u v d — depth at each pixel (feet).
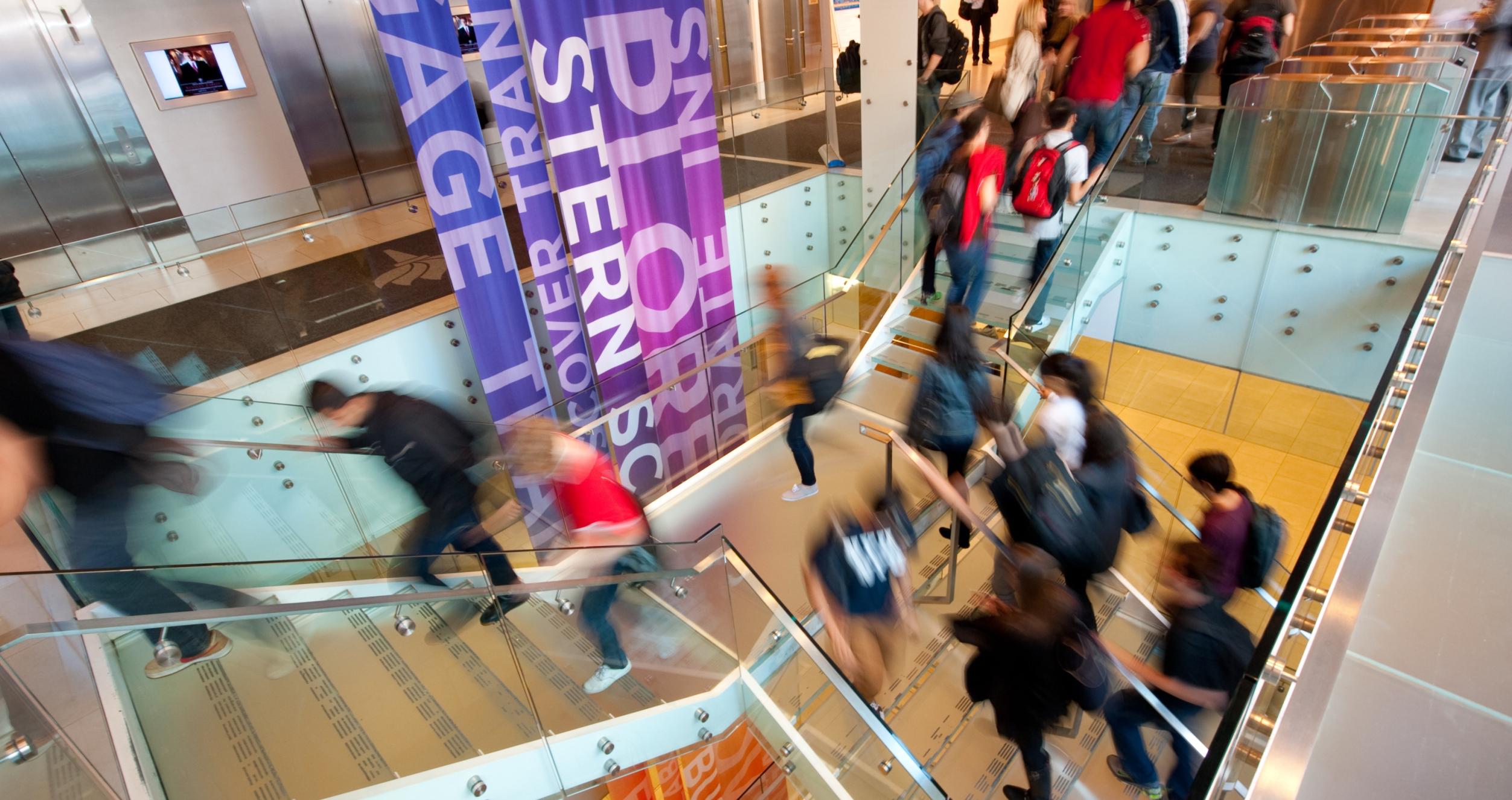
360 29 26.63
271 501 14.93
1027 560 9.61
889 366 20.98
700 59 20.24
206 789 8.99
